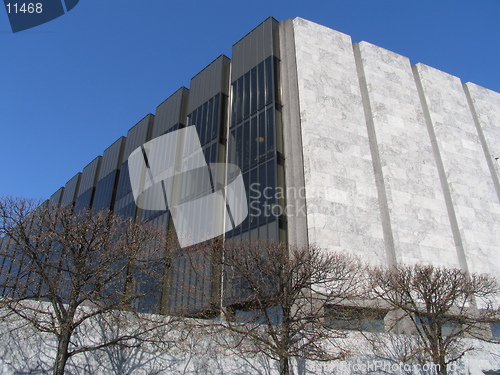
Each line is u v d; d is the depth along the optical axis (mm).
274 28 32062
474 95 36812
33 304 15875
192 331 16969
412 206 27344
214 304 19000
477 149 33281
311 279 18875
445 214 28719
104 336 15820
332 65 30453
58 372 13539
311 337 17469
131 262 17703
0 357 13930
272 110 28125
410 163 29141
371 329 20672
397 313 22625
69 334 14336
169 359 16203
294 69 29500
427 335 18828
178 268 23812
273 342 17422
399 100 31609
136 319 16812
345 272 19828
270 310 19016
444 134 31984
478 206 30094
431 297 19609
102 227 17328
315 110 27516
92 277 16516
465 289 20156
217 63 35250
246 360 17156
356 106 29891
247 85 31438
